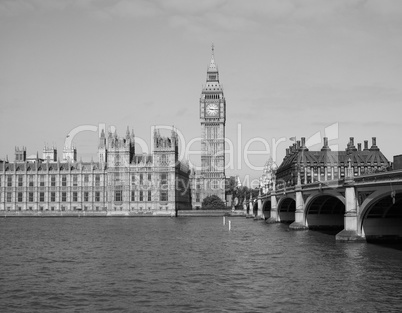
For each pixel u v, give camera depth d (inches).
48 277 2593.5
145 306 2016.5
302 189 5369.1
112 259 3225.9
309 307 1973.4
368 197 3599.9
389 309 1931.6
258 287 2321.6
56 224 7460.6
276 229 5944.9
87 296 2181.3
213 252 3570.4
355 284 2341.3
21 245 4119.1
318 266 2829.7
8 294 2220.7
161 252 3582.7
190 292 2240.4
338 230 5433.1
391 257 3088.1
